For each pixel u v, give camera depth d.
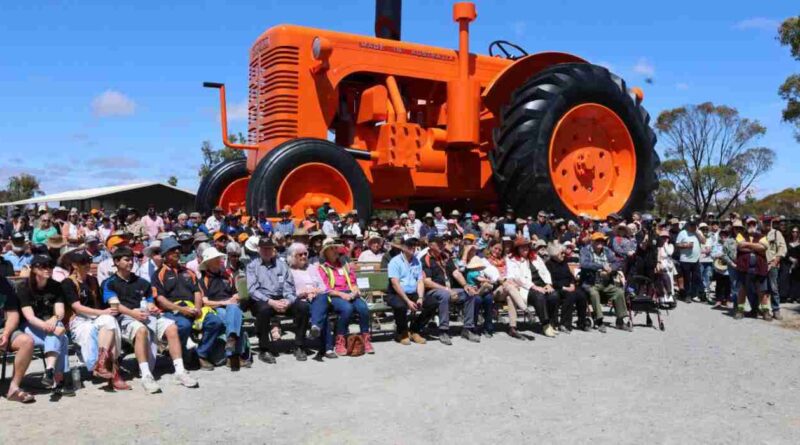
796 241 13.73
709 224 14.89
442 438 5.10
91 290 6.69
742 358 8.12
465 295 9.05
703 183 50.66
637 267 11.21
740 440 5.17
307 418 5.54
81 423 5.34
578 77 13.66
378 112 12.63
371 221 12.30
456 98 13.16
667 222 15.21
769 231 12.20
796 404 6.19
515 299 9.34
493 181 14.11
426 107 13.85
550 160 13.38
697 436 5.24
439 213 13.88
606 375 7.14
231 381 6.75
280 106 12.05
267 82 12.31
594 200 14.41
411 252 8.71
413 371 7.20
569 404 6.05
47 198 36.94
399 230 11.48
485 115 13.96
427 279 8.81
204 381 6.75
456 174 13.77
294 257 8.06
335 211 11.45
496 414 5.71
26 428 5.20
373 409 5.81
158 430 5.20
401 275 8.68
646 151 14.80
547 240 12.91
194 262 8.80
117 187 35.16
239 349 7.23
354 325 9.84
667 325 10.55
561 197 13.94
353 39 12.60
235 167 15.12
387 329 9.67
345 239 10.38
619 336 9.52
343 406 5.89
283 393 6.30
